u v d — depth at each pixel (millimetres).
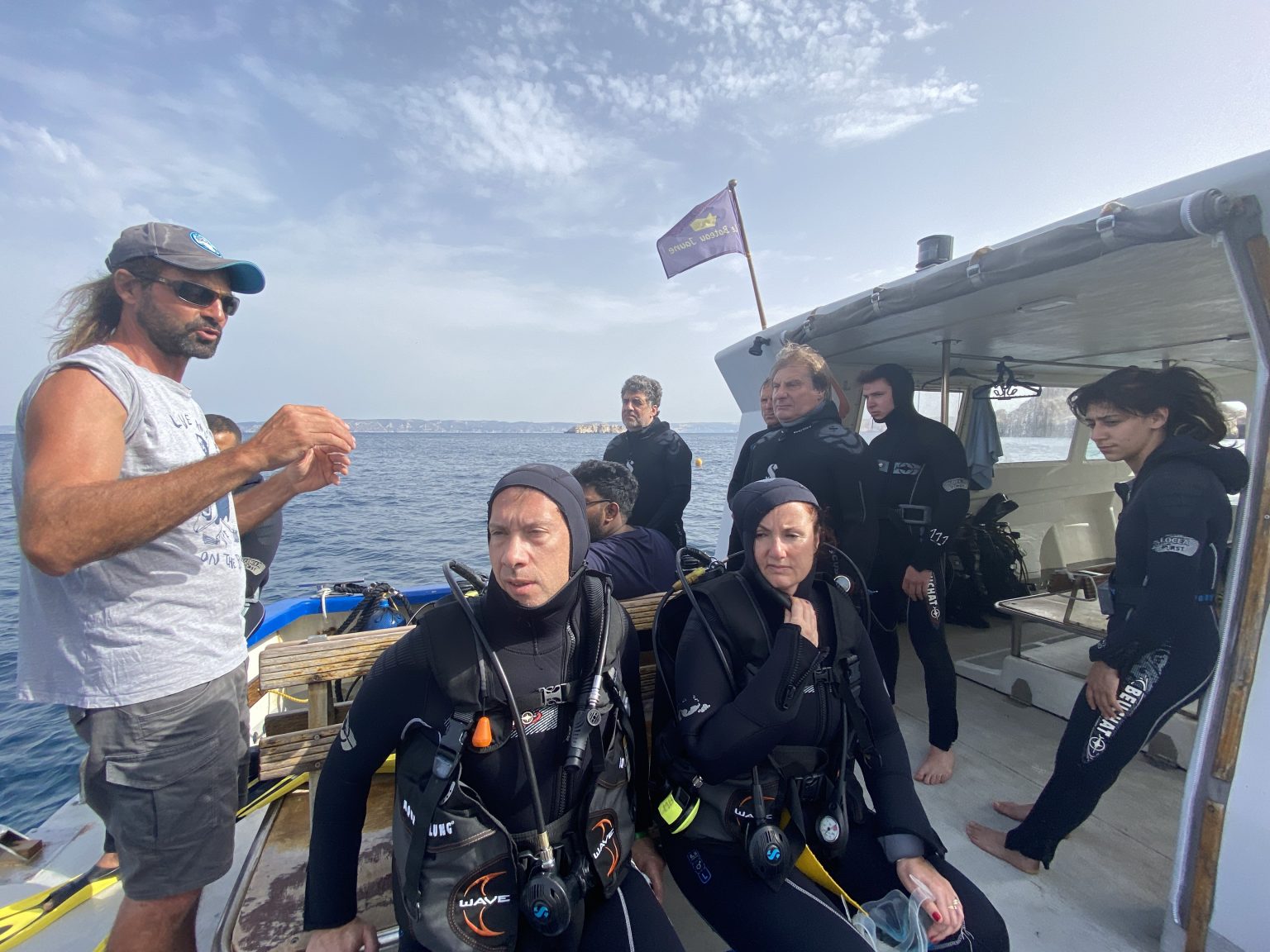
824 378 2814
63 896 2084
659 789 1825
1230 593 1680
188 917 1609
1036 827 2158
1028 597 3805
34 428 1370
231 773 1653
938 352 4121
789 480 1871
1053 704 3391
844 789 1761
